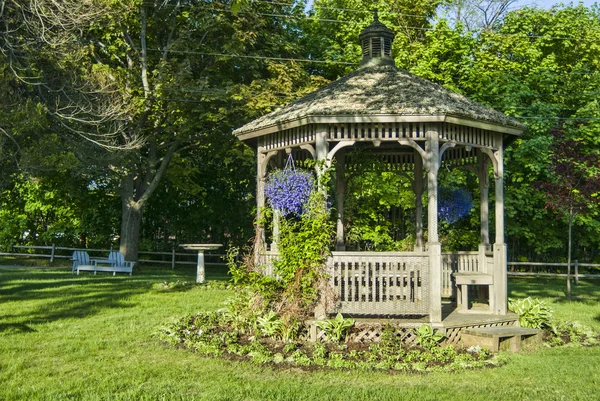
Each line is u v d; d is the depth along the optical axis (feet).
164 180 77.46
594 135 63.16
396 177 55.77
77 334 29.73
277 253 30.17
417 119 27.84
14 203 80.43
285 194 28.68
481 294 35.96
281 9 71.36
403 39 70.38
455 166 38.45
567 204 47.29
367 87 31.65
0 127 40.24
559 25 72.28
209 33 64.80
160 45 67.62
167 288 49.47
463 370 23.77
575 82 70.74
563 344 29.32
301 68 66.44
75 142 48.80
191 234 80.18
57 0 41.60
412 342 27.76
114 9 55.77
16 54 42.60
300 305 27.86
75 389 20.25
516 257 70.85
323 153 28.71
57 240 80.74
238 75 67.92
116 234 80.89
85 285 49.93
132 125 61.52
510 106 63.26
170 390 20.35
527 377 22.71
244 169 72.84
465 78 68.80
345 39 73.82
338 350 26.16
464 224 65.41
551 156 48.70
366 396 19.88
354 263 28.48
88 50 59.82
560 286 59.52
